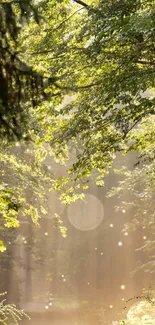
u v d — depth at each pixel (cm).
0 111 543
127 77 1230
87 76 1384
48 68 1351
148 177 2591
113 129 1526
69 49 1343
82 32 1302
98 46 1242
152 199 2714
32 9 574
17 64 550
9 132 568
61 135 1444
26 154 2088
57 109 1419
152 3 1248
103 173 1642
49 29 1342
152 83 1227
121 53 1277
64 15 1363
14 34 565
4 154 1703
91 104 1373
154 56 1265
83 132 1448
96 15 1262
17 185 1912
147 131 1639
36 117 1371
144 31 1127
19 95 554
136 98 1327
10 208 928
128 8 1223
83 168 1533
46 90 1176
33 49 1313
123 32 1159
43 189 2012
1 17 560
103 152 1451
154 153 1609
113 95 1246
